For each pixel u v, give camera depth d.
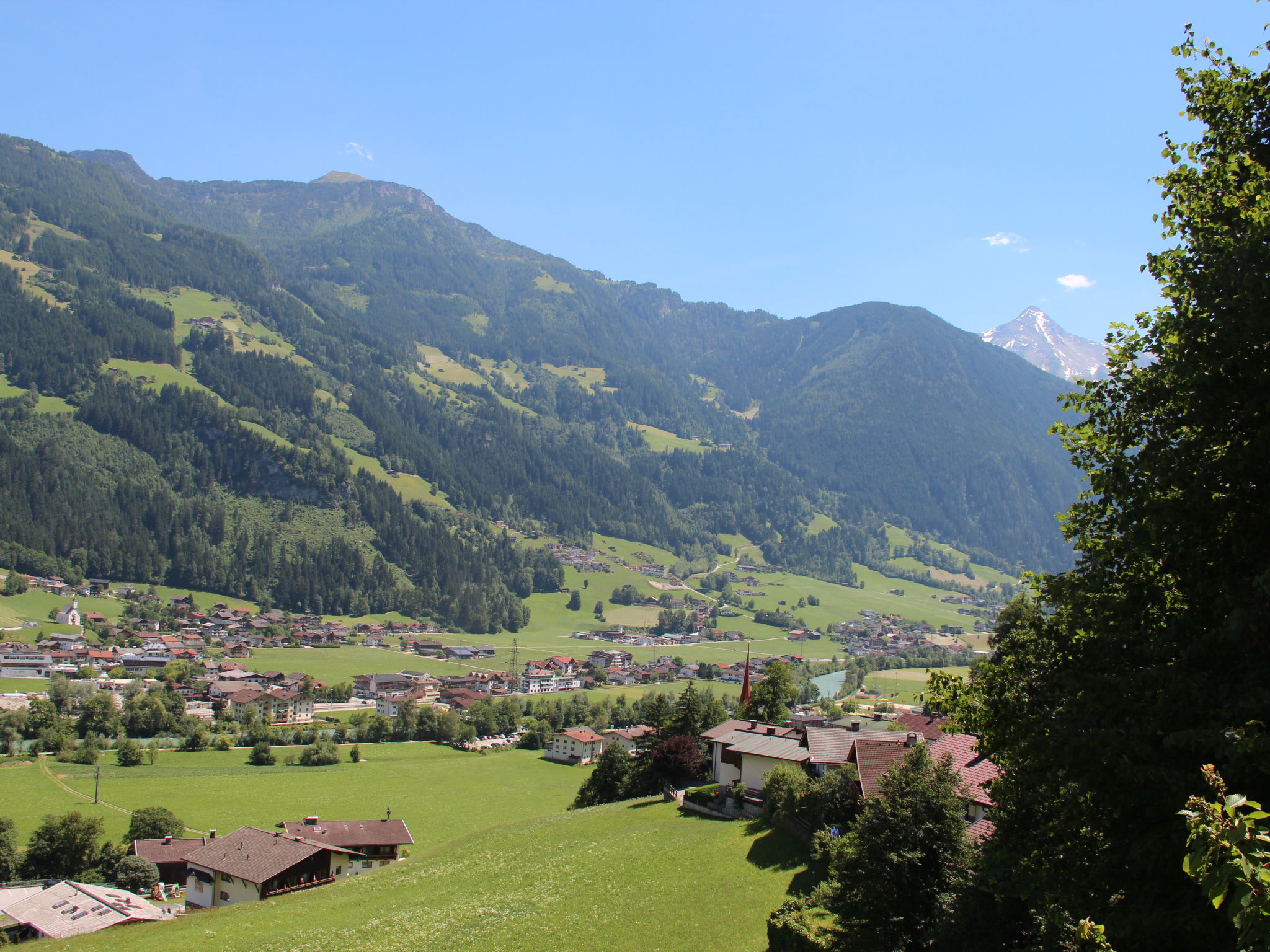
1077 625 20.94
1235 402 18.30
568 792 119.00
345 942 49.66
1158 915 15.23
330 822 84.31
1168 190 21.62
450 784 121.56
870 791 48.94
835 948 34.19
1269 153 20.20
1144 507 19.61
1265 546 17.70
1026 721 19.06
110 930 56.53
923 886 30.22
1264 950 9.55
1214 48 21.09
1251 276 17.09
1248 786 15.23
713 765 84.38
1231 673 17.02
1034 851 20.05
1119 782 17.03
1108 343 23.48
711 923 45.56
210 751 136.00
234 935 53.12
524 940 46.84
